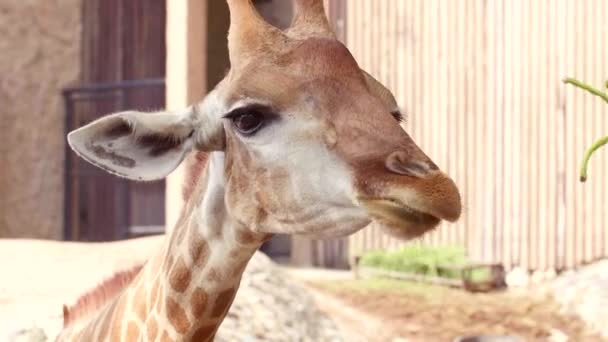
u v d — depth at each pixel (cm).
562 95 1102
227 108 263
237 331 624
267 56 263
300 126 253
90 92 1544
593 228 1084
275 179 258
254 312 671
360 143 243
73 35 1617
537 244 1112
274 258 1403
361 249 1227
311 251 1274
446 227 1168
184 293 285
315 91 253
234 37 272
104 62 1578
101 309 338
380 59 1228
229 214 273
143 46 1518
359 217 247
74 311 366
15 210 1566
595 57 1087
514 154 1129
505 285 1102
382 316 904
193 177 299
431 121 1189
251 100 258
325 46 261
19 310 573
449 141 1175
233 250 278
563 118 1102
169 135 278
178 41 990
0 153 1550
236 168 269
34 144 1591
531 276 1109
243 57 268
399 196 225
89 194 1547
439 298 998
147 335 292
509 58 1135
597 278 998
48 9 1596
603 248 1078
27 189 1579
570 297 974
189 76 988
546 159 1111
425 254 1123
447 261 1100
